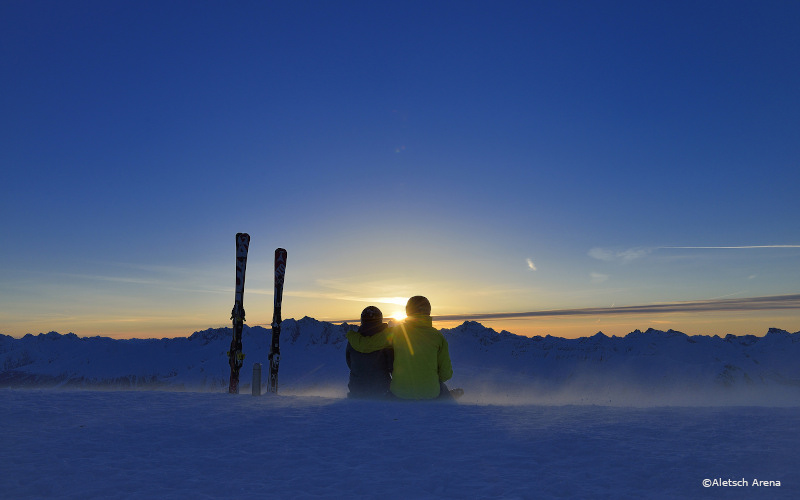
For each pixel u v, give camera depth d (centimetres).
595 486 491
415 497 468
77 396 1037
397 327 1079
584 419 796
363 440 675
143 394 1104
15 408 866
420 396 1041
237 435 705
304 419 807
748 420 768
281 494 476
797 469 521
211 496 470
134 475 530
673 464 547
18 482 505
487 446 639
